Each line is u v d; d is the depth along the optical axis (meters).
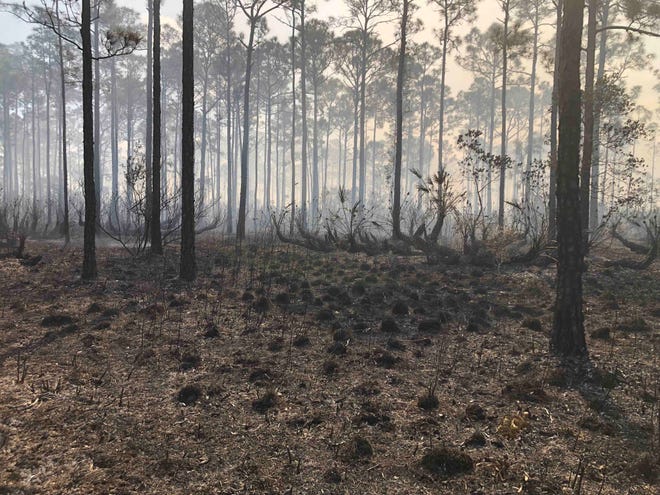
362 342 5.59
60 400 3.78
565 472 2.99
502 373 4.71
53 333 5.45
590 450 3.27
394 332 6.05
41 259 10.75
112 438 3.26
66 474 2.81
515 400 4.09
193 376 4.45
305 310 6.93
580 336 5.10
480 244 11.43
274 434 3.44
